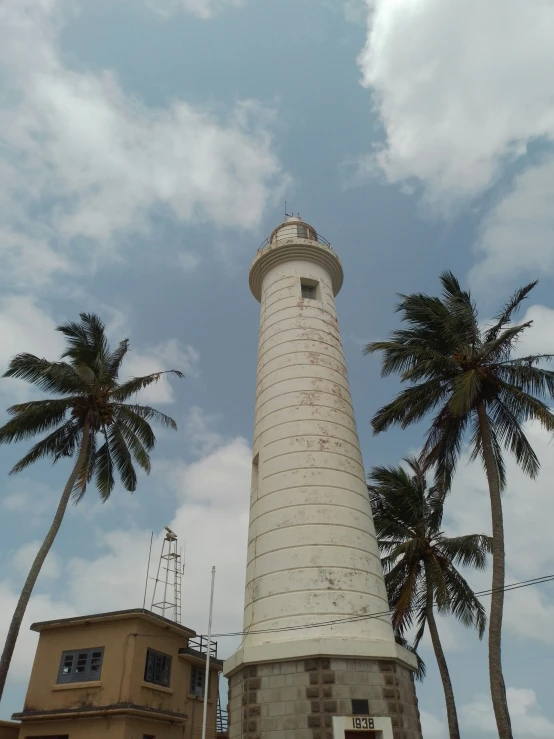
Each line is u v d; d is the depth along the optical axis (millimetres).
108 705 23062
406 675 17078
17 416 24438
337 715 14820
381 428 23578
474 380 20156
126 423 27078
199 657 29078
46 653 25766
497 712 17484
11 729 25641
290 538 17828
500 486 22484
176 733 26250
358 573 17500
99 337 27703
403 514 28078
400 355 22609
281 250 25078
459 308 21938
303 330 22703
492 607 18938
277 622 16656
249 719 15539
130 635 24625
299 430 19953
